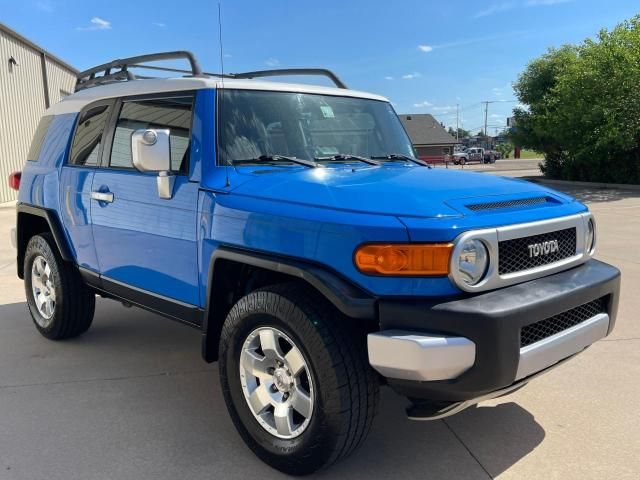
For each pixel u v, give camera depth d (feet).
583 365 13.70
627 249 28.37
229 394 9.94
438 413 8.55
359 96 13.69
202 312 10.71
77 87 16.70
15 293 21.17
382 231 7.98
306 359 8.58
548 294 8.42
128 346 15.39
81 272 14.34
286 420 9.11
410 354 7.63
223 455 9.86
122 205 12.32
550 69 83.15
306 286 9.02
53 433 10.61
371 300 8.04
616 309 10.00
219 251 9.84
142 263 12.05
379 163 12.12
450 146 205.77
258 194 9.66
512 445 10.14
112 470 9.38
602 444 10.14
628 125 65.16
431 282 7.89
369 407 8.55
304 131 11.98
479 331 7.64
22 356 14.64
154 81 12.43
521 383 8.57
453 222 8.00
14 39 61.52
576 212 9.76
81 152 14.24
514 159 236.02
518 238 8.54
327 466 8.79
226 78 12.06
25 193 16.22
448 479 9.12
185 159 11.06
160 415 11.35
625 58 63.93
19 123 62.85
